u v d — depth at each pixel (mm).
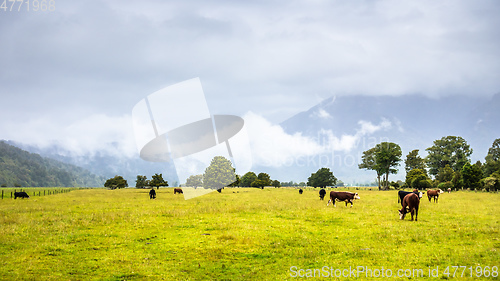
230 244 13750
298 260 11594
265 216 21203
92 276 9984
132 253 12391
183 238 14789
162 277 10008
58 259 11508
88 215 21000
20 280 9453
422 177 92188
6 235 14680
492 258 11344
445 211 24266
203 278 10000
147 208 26234
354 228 17000
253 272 10445
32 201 36250
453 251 12305
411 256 11734
